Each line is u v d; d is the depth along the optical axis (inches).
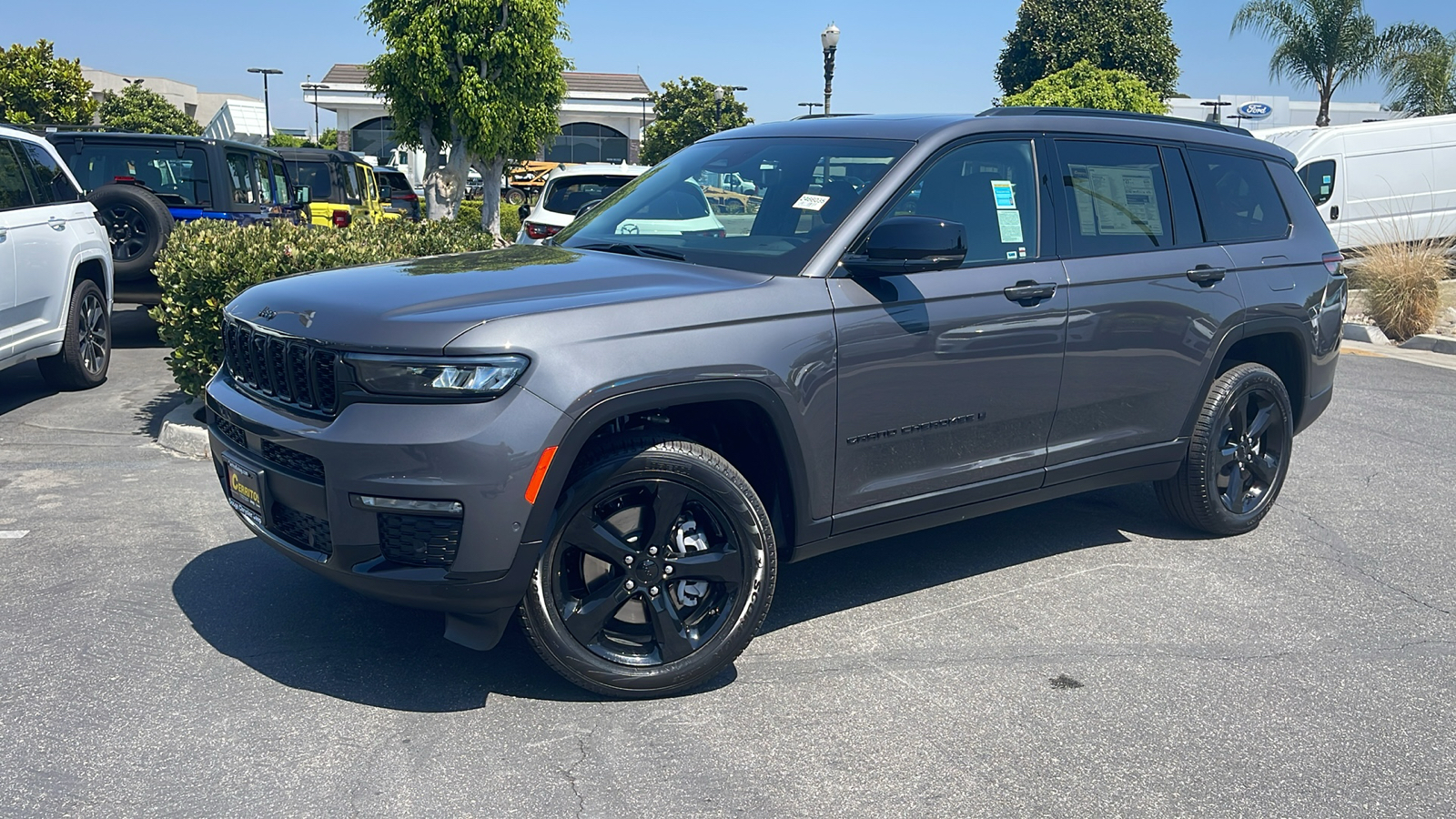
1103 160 184.9
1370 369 422.0
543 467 125.5
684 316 135.6
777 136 184.2
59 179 317.4
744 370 137.9
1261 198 210.8
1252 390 204.7
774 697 143.3
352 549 127.5
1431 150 699.4
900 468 158.4
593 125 2453.2
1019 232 170.1
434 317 126.8
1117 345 179.5
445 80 784.9
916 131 167.3
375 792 119.0
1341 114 1849.2
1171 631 168.6
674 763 126.6
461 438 123.0
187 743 127.7
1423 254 514.6
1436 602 183.0
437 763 125.1
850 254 151.5
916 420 157.6
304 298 139.7
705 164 185.6
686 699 142.3
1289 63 1166.3
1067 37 1815.9
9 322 281.0
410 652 152.9
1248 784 126.0
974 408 163.8
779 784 122.9
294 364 134.1
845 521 154.3
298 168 796.0
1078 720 139.5
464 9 756.0
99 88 2736.2
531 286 138.5
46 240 296.8
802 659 155.2
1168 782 125.8
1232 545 210.1
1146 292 182.2
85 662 147.4
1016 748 132.1
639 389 130.3
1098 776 126.4
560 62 800.3
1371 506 237.6
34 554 186.9
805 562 194.4
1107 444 184.9
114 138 434.9
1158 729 137.8
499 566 126.7
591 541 134.3
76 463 245.1
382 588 127.8
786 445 144.1
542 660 141.4
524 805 117.3
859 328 148.9
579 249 169.3
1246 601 181.6
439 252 282.4
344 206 684.1
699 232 163.9
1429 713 143.8
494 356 124.2
